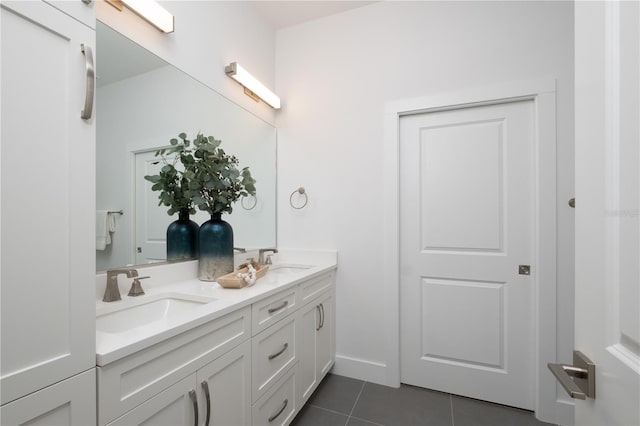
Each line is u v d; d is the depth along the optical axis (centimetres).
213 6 173
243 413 111
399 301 196
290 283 145
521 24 170
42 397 57
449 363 187
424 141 195
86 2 67
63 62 62
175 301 123
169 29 137
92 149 67
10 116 54
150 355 76
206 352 94
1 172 53
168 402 81
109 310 101
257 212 211
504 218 177
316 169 220
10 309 53
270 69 228
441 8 188
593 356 49
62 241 61
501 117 178
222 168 148
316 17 221
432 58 189
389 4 202
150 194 133
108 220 115
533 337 168
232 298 113
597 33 48
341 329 209
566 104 160
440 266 190
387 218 197
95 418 65
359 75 209
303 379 161
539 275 163
